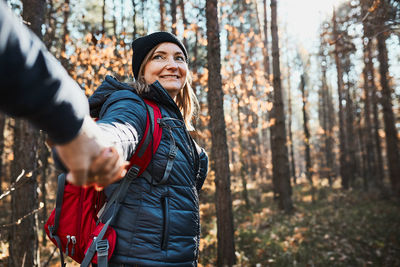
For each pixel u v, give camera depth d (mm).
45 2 4059
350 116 22000
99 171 447
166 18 10328
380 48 13516
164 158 1078
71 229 1108
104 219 1023
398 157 14688
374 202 14156
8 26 272
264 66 14336
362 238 8383
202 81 7695
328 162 23562
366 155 25234
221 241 5824
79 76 6199
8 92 284
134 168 1029
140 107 1029
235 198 14586
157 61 1390
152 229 1024
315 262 6465
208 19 6008
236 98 8953
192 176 1203
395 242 7996
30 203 3797
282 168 12031
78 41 6340
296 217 10773
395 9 5215
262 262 6215
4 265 3791
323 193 15703
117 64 6215
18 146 3832
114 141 648
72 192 1109
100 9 14078
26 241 3730
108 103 998
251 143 19734
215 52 5988
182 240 1075
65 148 390
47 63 326
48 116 338
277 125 12188
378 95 16406
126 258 992
